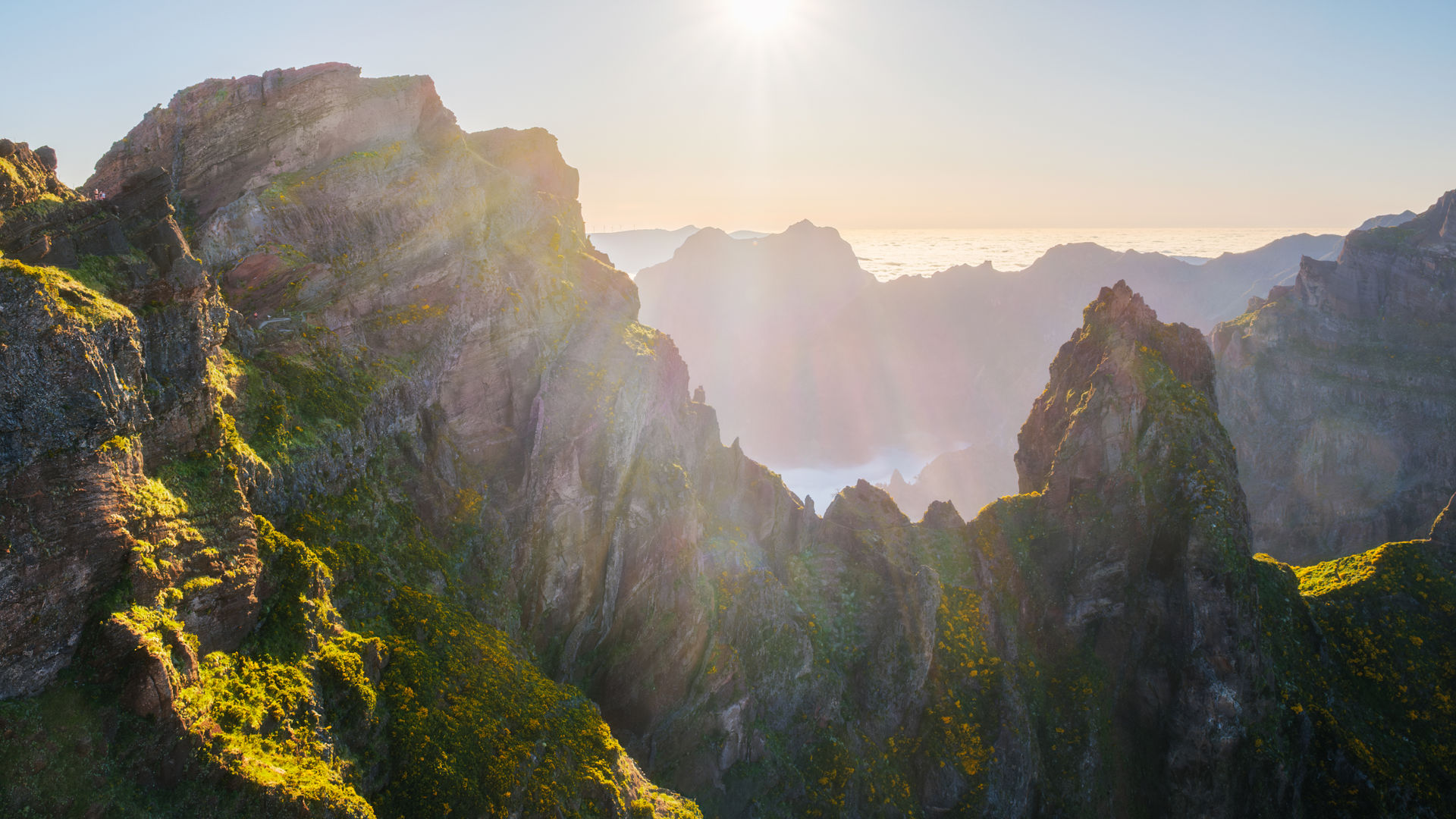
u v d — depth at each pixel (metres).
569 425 56.38
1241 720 68.69
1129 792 70.88
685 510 61.03
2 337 22.03
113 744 23.06
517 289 57.94
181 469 28.91
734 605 62.69
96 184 48.44
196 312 30.50
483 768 33.97
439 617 39.59
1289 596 77.56
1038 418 87.06
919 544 76.94
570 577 54.75
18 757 21.27
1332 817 67.69
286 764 26.66
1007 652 73.56
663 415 66.25
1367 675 74.12
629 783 41.03
